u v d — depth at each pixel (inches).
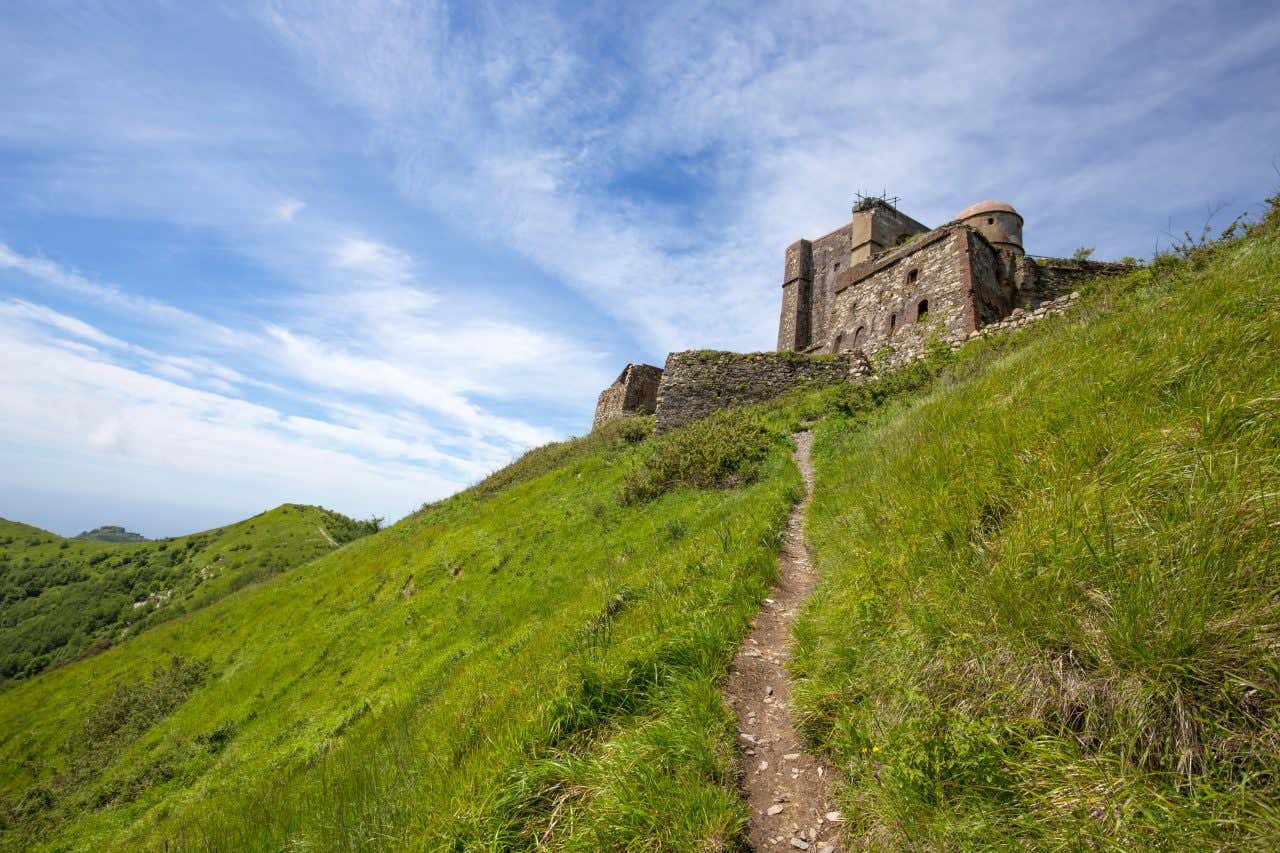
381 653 649.6
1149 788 96.7
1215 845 86.1
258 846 236.5
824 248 1685.5
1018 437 213.3
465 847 144.7
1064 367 261.6
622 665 201.9
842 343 1129.4
